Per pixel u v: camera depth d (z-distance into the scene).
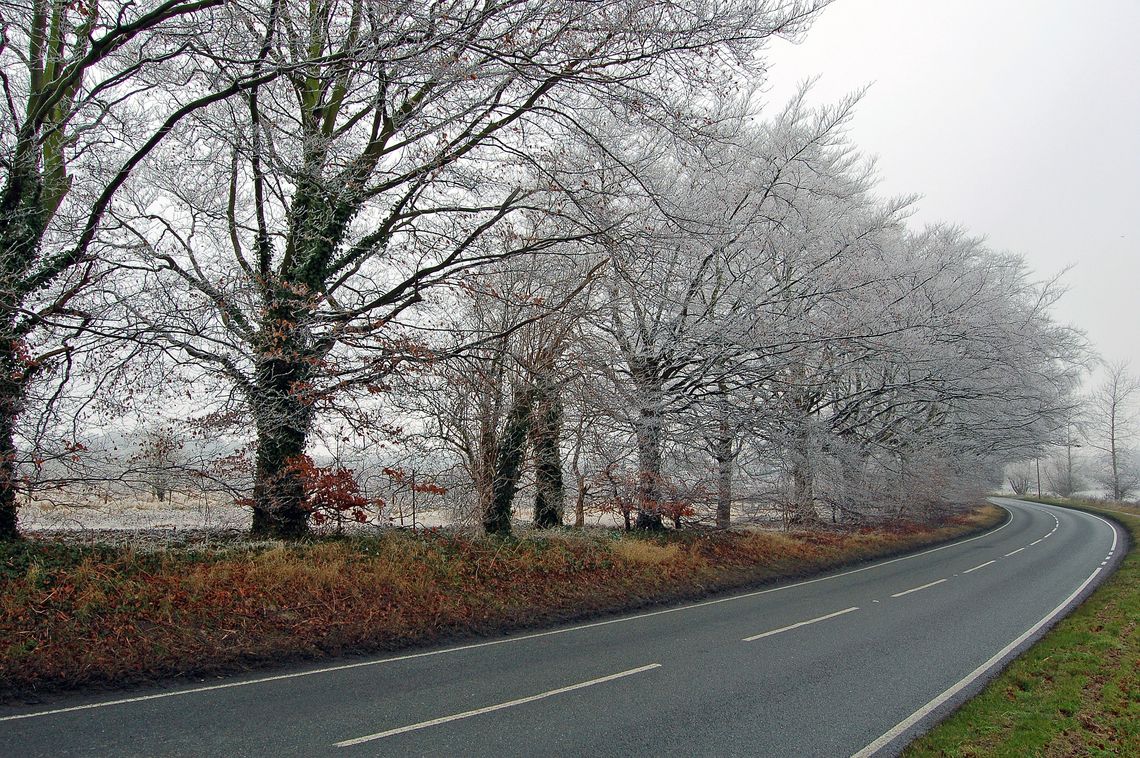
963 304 20.72
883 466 23.72
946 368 20.09
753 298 16.84
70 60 9.72
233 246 12.98
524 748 5.52
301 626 8.71
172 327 10.20
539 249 13.00
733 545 18.58
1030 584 16.42
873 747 5.80
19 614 7.39
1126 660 8.84
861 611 12.55
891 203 20.03
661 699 6.93
